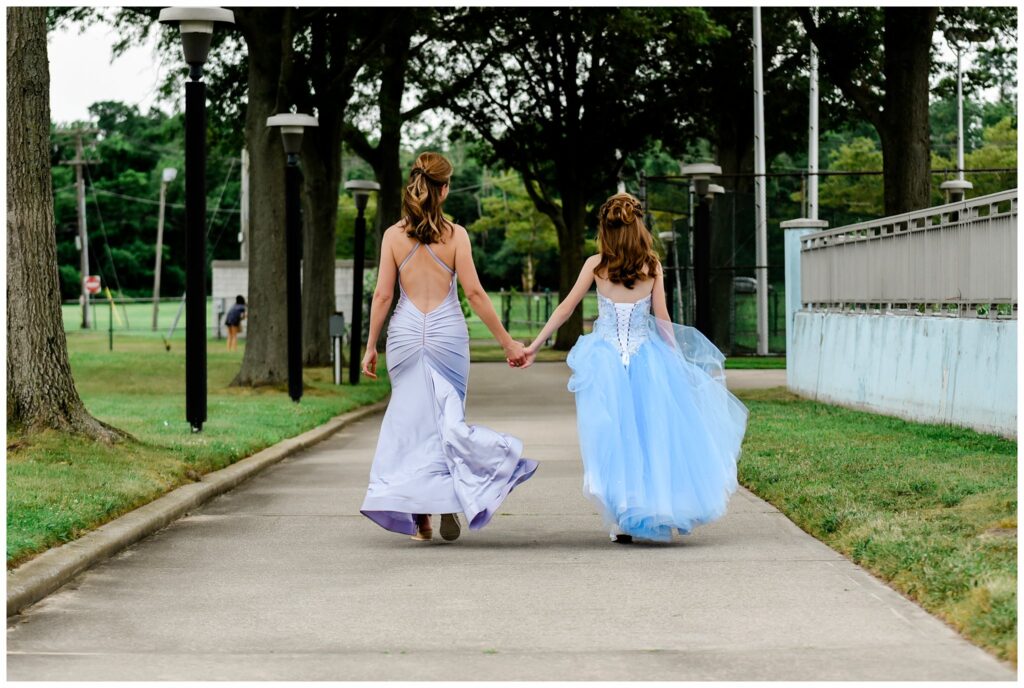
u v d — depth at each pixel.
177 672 5.09
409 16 26.98
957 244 13.26
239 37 29.48
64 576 6.86
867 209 54.75
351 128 32.88
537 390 25.56
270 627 5.88
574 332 43.34
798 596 6.36
